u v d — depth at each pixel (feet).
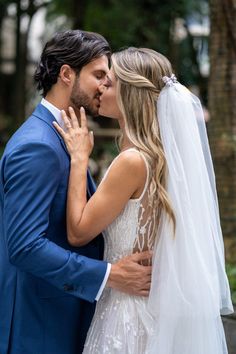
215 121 15.03
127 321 7.10
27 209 6.72
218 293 7.13
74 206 7.05
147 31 27.55
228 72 14.79
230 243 14.64
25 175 6.78
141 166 6.90
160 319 6.94
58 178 7.04
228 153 14.79
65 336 7.43
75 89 7.61
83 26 28.78
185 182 6.95
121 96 7.09
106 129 28.84
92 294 6.93
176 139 7.01
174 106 7.02
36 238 6.66
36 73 7.88
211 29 15.15
